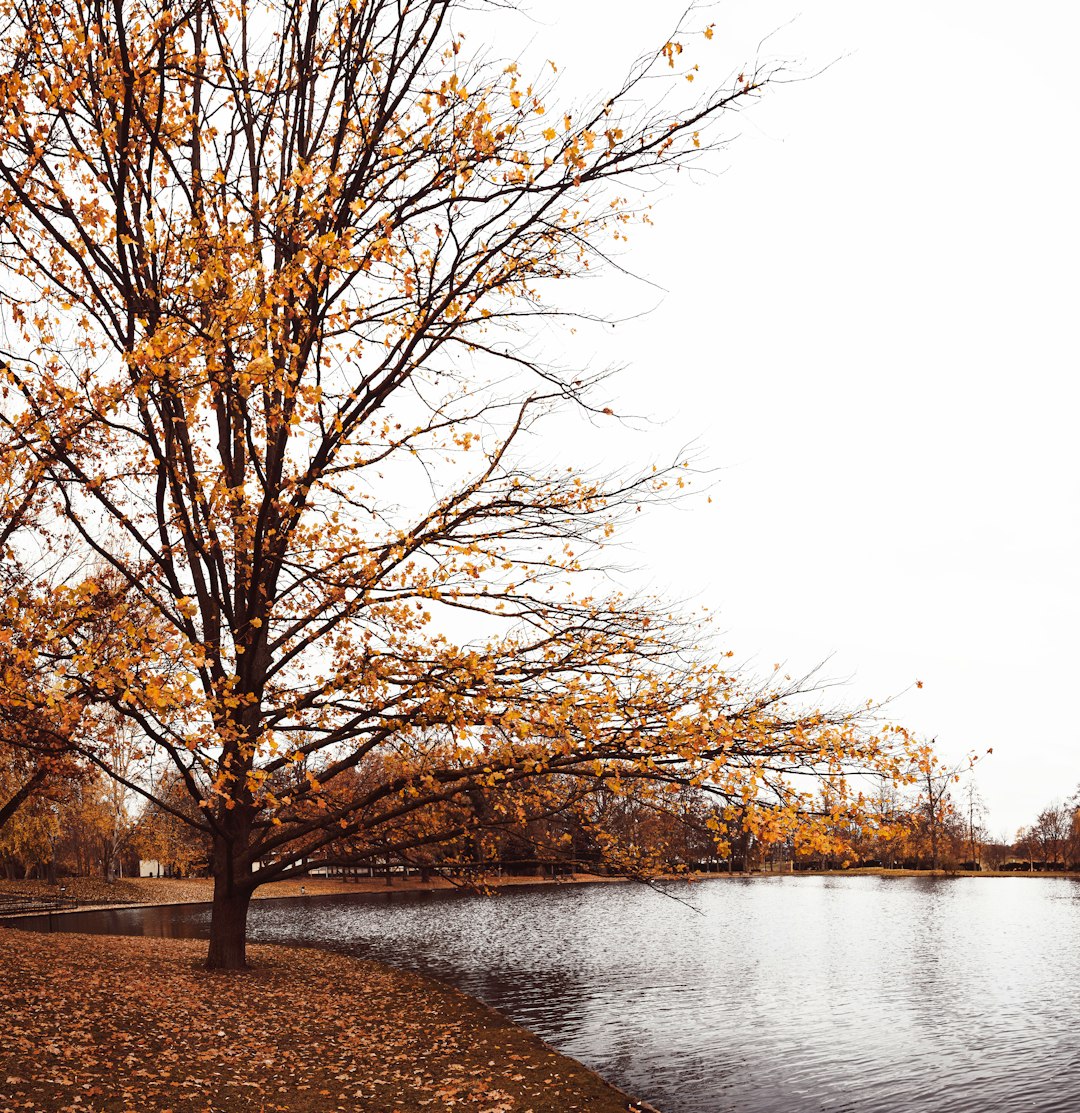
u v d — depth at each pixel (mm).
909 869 95812
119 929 35688
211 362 9711
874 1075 15617
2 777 25203
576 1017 19969
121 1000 13773
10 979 14445
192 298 10086
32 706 10508
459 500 14320
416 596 13445
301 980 19078
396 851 16641
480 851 17328
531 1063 13508
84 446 13695
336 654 16266
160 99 11203
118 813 55969
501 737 12672
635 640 13734
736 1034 18547
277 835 16953
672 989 23703
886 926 41094
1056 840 104000
